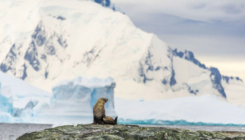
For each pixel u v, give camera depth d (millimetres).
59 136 59531
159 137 58500
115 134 58938
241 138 58344
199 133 61406
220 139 59156
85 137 58344
